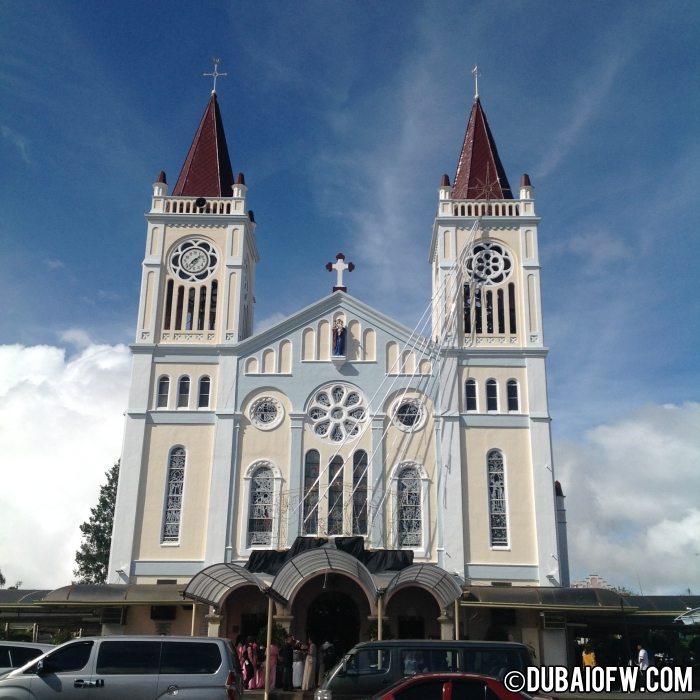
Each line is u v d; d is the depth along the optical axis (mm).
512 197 51688
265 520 43062
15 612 41156
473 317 46781
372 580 35219
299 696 32531
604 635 44406
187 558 42219
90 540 72625
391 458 44000
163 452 44312
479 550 42156
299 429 44625
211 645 21781
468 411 44938
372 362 45938
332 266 48562
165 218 49250
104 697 20734
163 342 46812
